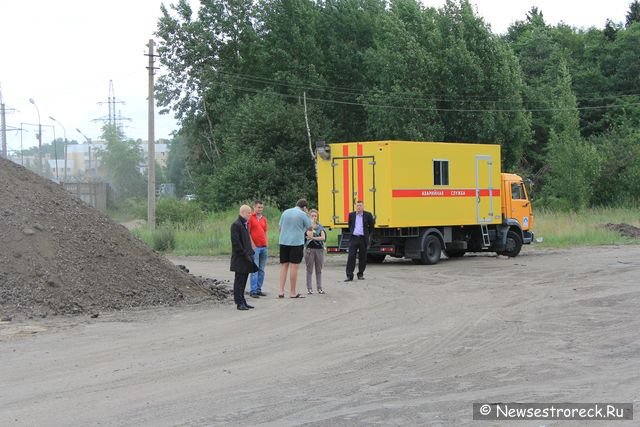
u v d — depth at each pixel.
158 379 8.72
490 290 16.97
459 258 26.58
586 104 67.19
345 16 59.59
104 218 17.30
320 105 56.47
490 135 50.25
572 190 48.50
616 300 14.83
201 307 14.77
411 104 50.12
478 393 7.85
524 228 27.08
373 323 12.56
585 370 8.85
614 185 52.88
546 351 10.02
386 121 50.75
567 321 12.48
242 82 59.53
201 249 30.28
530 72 68.19
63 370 9.26
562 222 36.94
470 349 10.22
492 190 25.84
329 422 6.85
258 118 52.28
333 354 10.03
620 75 67.56
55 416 7.23
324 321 12.85
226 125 56.97
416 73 50.94
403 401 7.56
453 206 24.39
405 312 13.77
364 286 18.11
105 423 6.97
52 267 14.61
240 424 6.85
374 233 23.39
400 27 52.59
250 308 14.51
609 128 63.34
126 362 9.69
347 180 23.25
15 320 12.94
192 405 7.55
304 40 57.62
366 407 7.35
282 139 52.62
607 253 27.06
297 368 9.21
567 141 49.53
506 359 9.53
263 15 58.56
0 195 16.03
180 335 11.66
